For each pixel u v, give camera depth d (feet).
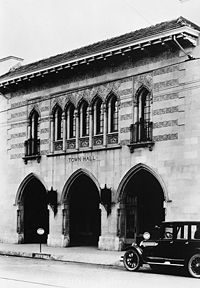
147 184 86.48
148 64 81.61
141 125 82.43
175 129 77.15
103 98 88.07
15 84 103.96
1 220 106.73
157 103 79.82
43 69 95.14
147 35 79.15
